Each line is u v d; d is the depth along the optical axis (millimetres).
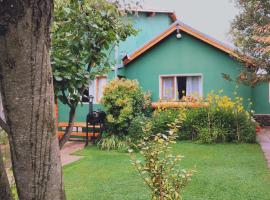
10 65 1222
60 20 2729
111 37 2900
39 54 1254
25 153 1300
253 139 9234
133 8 3859
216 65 11617
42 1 1221
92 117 9914
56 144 1370
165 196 2840
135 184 5441
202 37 11531
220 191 4949
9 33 1189
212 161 6992
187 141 9695
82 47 2729
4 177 1464
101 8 2891
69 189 5273
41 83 1277
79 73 2562
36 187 1327
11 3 1164
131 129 9016
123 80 10078
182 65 12023
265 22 10109
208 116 9570
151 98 12328
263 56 10211
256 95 12977
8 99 1260
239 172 6051
